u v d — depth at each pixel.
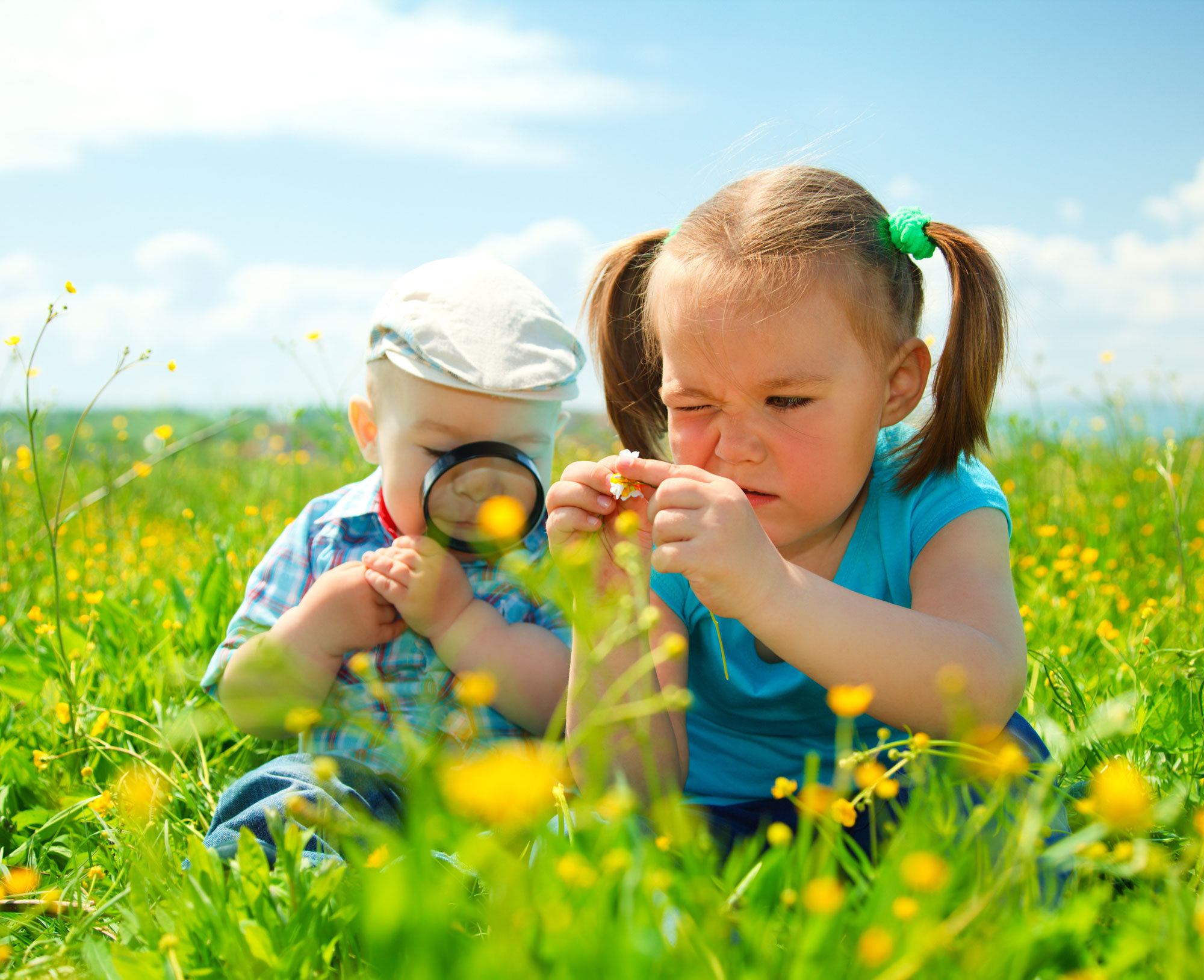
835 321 1.71
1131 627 2.67
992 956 0.95
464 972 0.97
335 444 4.07
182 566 3.83
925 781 1.43
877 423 1.81
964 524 1.88
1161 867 1.11
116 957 1.19
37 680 2.55
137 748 2.28
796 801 1.19
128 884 1.49
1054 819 1.54
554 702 2.18
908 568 1.91
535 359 2.24
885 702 1.55
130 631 2.84
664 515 1.51
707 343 1.70
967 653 1.57
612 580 1.75
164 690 2.50
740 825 1.75
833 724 1.94
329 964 1.20
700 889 1.08
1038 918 1.05
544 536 2.39
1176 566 3.71
